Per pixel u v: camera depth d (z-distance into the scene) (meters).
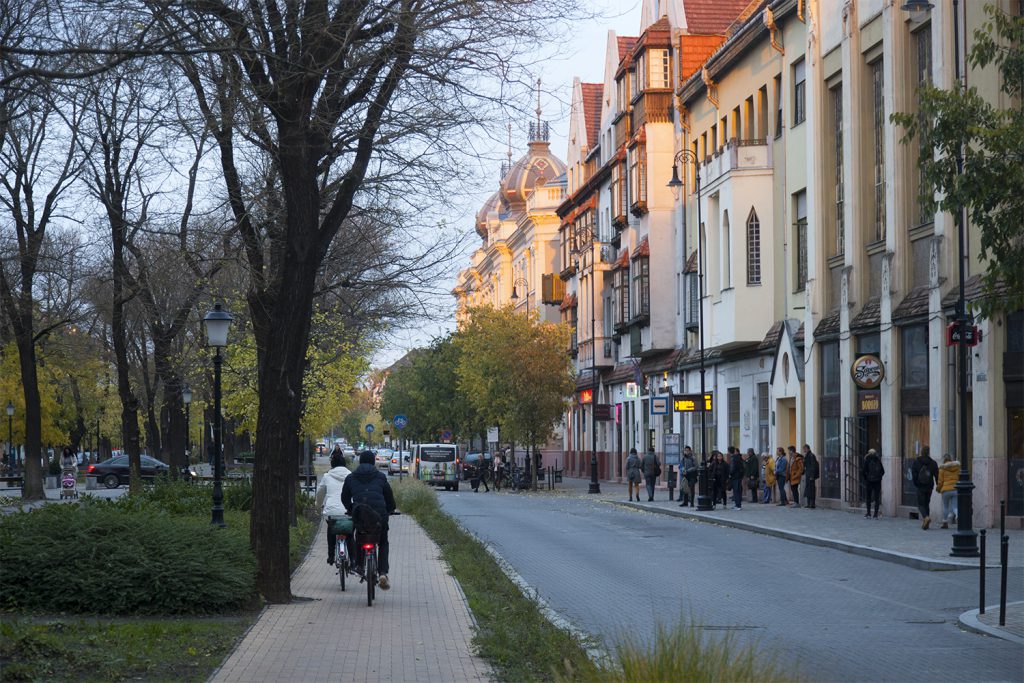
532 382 63.25
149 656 11.52
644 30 59.16
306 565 21.59
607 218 68.44
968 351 28.23
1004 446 27.33
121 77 14.33
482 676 10.73
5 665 10.70
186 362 42.56
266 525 16.17
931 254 30.23
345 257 25.88
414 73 15.41
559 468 85.31
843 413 35.41
